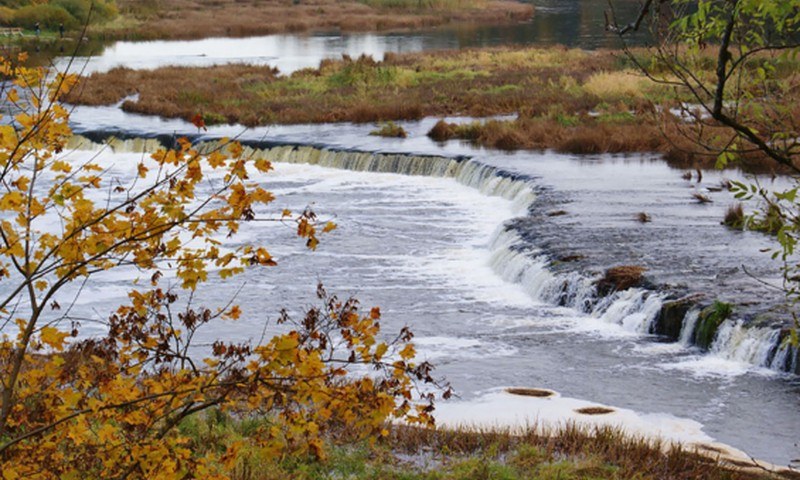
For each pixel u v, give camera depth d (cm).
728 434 1641
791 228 880
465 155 4028
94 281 2617
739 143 913
